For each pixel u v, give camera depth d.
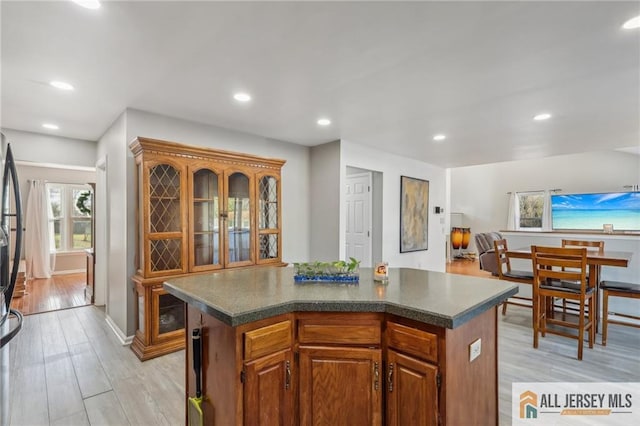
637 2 1.59
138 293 3.09
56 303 4.73
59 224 6.92
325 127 3.83
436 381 1.37
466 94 2.80
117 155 3.42
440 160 6.07
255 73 2.41
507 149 5.05
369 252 5.34
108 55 2.13
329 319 1.56
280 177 3.91
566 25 1.79
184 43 1.99
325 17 1.73
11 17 1.71
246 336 1.41
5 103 2.98
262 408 1.45
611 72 2.37
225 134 3.88
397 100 2.95
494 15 1.70
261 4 1.62
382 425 1.54
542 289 3.20
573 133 4.07
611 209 7.69
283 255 4.48
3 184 1.70
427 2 1.60
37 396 2.32
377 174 5.27
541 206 8.90
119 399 2.29
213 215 3.36
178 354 2.99
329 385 1.56
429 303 1.50
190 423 1.72
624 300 4.00
